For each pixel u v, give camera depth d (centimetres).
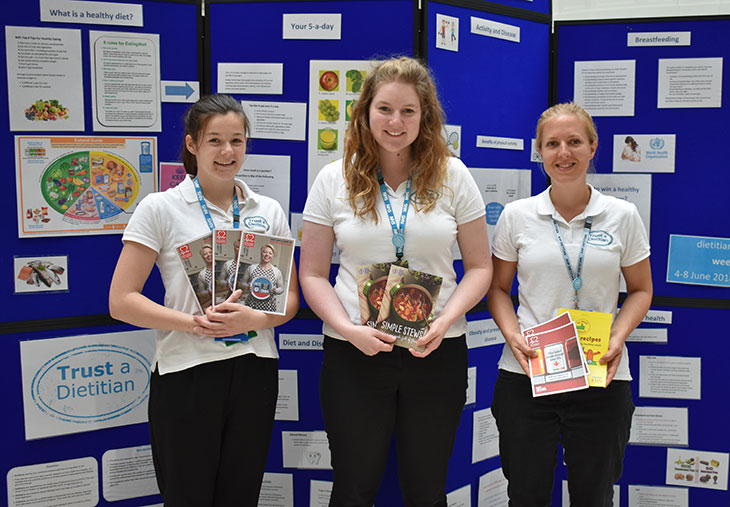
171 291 185
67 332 227
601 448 185
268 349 192
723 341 255
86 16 221
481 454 262
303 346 245
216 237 179
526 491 190
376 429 185
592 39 257
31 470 227
